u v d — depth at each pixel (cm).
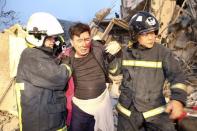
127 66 307
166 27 806
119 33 917
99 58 356
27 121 304
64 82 307
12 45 562
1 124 574
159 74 298
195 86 676
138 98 300
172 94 281
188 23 888
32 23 308
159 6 859
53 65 302
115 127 466
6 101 605
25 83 304
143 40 298
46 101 303
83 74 355
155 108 299
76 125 360
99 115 360
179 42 869
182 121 350
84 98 358
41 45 306
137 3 1085
